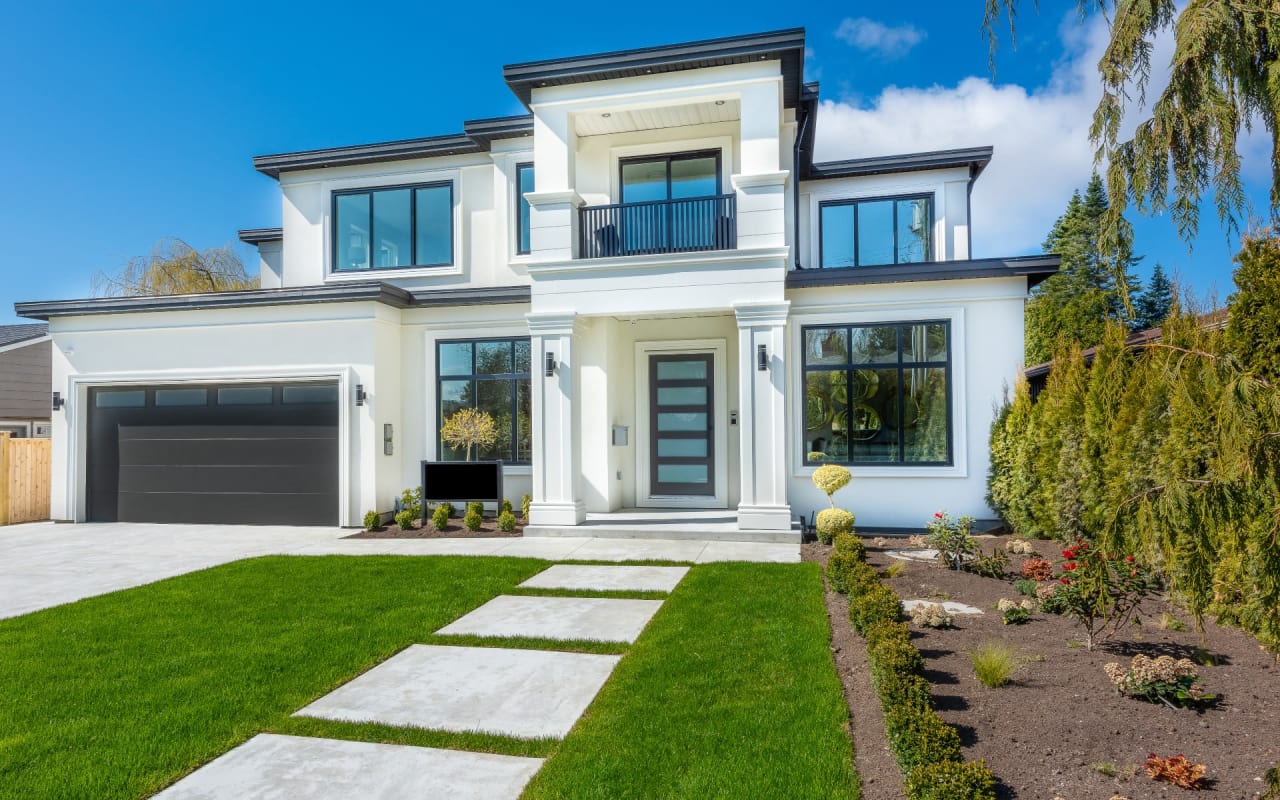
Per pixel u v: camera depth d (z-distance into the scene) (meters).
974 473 10.65
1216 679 4.40
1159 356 2.79
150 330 13.06
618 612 6.57
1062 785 3.19
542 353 10.96
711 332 12.98
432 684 4.88
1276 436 2.23
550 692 4.71
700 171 12.27
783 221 10.40
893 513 10.87
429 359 12.84
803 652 5.16
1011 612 5.68
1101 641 5.17
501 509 11.42
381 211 14.16
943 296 10.80
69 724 4.22
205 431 13.12
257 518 12.84
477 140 13.23
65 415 13.38
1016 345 10.59
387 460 12.50
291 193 14.50
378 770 3.69
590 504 12.17
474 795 3.44
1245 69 2.28
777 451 10.17
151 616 6.59
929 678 4.48
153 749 3.91
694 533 10.26
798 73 10.68
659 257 10.62
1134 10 2.47
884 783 3.36
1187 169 2.45
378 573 8.27
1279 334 4.77
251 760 3.81
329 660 5.32
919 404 10.91
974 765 3.07
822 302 11.16
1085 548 5.59
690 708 4.26
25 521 13.73
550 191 11.07
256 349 12.66
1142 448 7.03
